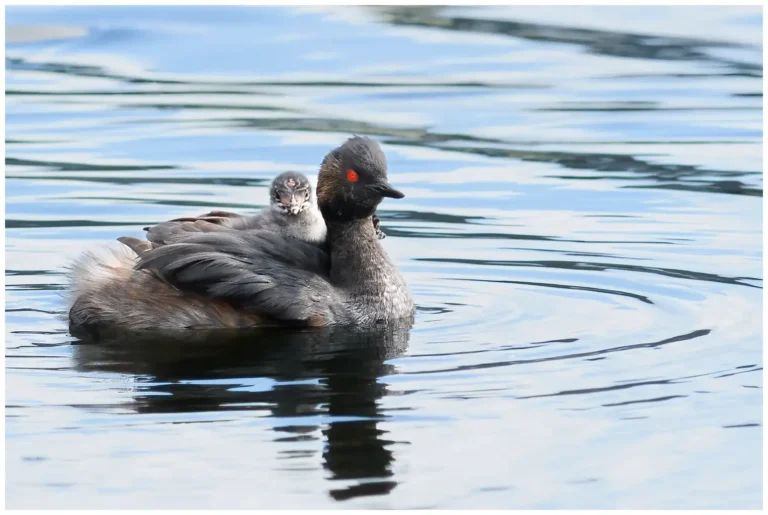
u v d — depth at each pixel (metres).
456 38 32.03
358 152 14.77
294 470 10.30
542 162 22.73
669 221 19.20
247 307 14.21
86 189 20.73
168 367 12.82
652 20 33.78
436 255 17.58
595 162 22.70
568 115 25.77
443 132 24.59
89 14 33.19
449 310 15.09
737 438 11.02
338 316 14.45
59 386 12.20
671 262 17.09
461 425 11.22
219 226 15.06
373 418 11.34
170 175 21.62
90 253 15.09
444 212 19.84
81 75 28.70
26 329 14.29
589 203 20.27
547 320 14.54
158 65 29.58
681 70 29.34
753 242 18.05
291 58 30.17
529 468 10.41
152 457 10.54
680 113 25.91
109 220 19.06
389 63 29.83
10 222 18.92
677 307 15.00
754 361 12.95
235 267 14.15
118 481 10.12
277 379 12.40
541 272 16.69
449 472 10.33
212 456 10.53
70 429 11.09
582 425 11.25
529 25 33.22
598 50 31.08
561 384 12.25
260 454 10.58
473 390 12.08
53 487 10.02
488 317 14.73
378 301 14.65
